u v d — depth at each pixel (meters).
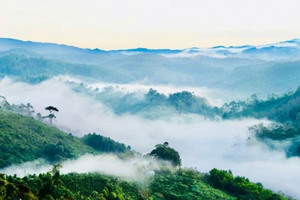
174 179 125.25
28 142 190.50
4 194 78.94
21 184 86.69
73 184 99.25
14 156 170.38
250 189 125.00
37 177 96.81
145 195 108.12
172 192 114.44
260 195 120.44
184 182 124.44
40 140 197.38
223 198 116.81
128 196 103.06
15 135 192.25
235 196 123.69
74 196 91.81
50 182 89.38
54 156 179.38
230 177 132.12
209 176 136.75
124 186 109.56
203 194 116.56
